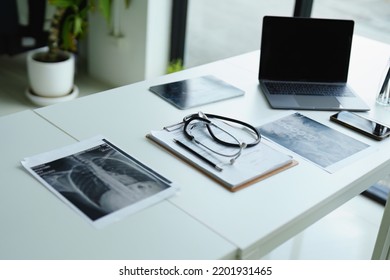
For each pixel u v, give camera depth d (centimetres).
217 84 204
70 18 360
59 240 120
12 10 350
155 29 361
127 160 151
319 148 165
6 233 121
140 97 191
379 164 159
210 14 361
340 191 146
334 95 199
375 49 249
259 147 160
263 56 205
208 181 145
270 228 128
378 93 197
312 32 204
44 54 354
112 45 381
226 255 119
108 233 123
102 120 174
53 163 148
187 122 165
